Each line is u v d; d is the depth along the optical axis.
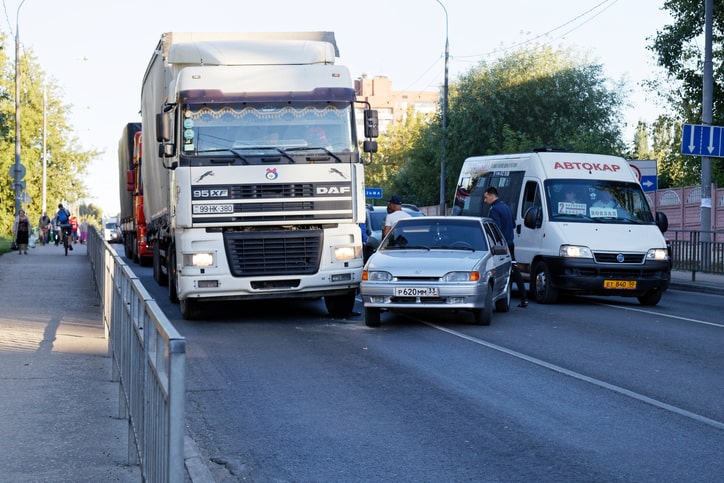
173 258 21.14
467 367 12.98
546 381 11.94
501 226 21.45
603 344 15.28
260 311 20.30
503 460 8.23
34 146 87.00
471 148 60.03
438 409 10.29
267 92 17.81
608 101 59.38
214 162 17.47
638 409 10.33
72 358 13.05
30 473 7.45
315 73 18.12
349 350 14.55
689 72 45.75
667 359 13.79
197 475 7.50
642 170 33.41
